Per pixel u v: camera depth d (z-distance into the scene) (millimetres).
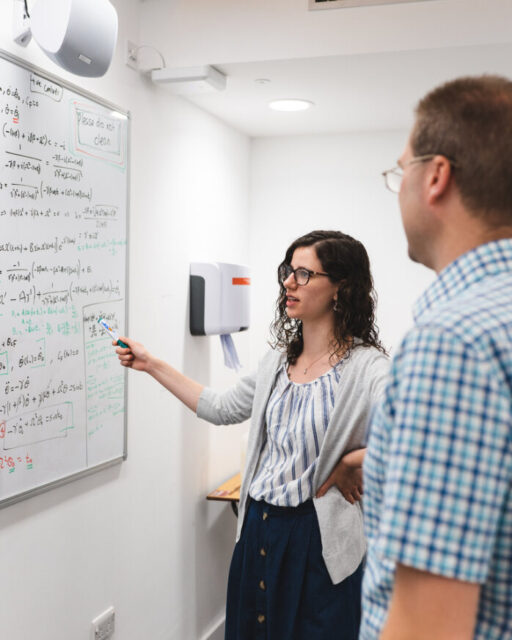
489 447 601
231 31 2186
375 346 1822
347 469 1670
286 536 1705
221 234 2994
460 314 641
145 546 2354
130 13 2186
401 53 2084
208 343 2854
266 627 1748
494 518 608
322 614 1673
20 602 1731
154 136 2357
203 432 2805
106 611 2115
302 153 3283
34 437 1720
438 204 733
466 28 2008
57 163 1777
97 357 2000
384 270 3201
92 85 1968
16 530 1711
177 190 2545
